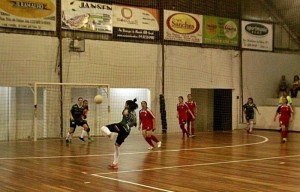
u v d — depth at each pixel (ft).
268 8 86.94
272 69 86.99
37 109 64.44
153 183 28.89
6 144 55.72
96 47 68.28
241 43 83.61
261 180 29.96
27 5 63.36
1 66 61.11
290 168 35.40
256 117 83.05
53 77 65.00
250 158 41.65
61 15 65.87
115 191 26.35
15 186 27.91
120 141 35.76
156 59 73.92
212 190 26.63
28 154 44.91
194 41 78.18
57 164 37.68
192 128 66.90
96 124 69.15
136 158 41.68
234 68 82.74
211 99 82.99
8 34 61.77
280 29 88.17
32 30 63.67
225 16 82.12
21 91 63.46
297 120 76.89
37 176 31.63
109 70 69.36
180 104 65.92
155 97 73.72
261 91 85.61
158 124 73.87
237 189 26.94
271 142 58.18
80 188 27.27
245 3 84.48
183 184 28.53
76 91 67.82
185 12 77.56
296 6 85.56
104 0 69.72
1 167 35.94
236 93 82.89
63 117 65.72
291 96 83.41
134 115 36.58
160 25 74.79
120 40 70.74
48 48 64.69
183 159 40.96
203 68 79.00
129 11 71.82
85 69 67.36
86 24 67.97
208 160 40.24
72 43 65.92
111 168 35.42
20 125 63.26
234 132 76.89
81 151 47.62
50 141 59.82
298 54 89.92
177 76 76.02
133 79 71.56
